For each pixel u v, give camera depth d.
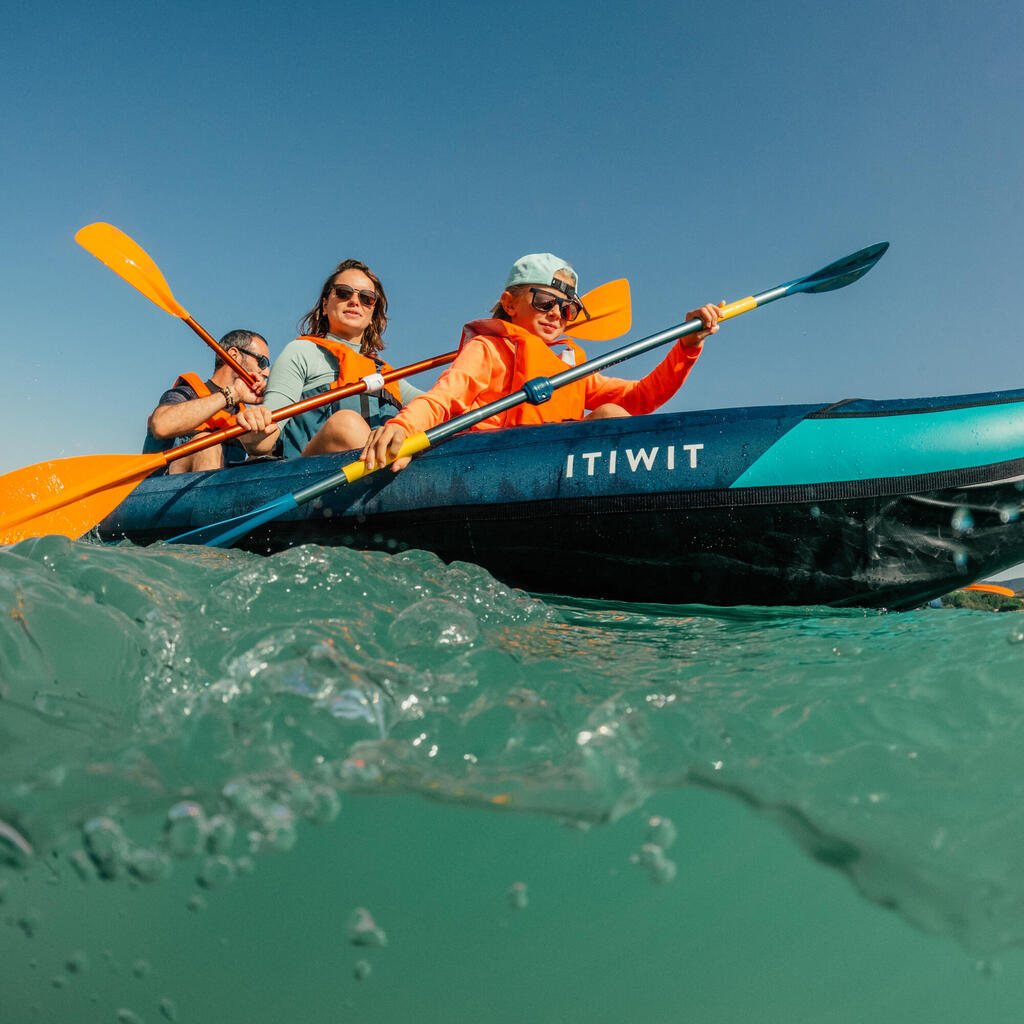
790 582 1.61
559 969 0.63
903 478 1.53
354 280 2.59
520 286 2.16
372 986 0.62
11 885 0.68
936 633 1.17
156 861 0.70
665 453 1.67
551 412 2.08
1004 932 0.60
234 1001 0.61
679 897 0.68
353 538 1.86
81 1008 0.61
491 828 0.74
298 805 0.75
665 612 1.57
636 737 0.82
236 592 1.12
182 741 0.80
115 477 1.94
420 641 1.03
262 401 2.49
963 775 0.74
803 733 0.82
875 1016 0.58
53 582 1.03
